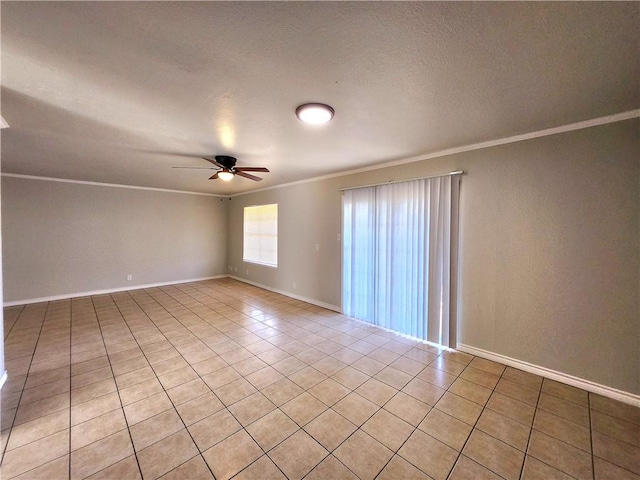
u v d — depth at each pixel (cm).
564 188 245
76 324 395
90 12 116
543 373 259
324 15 118
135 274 613
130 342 335
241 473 158
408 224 354
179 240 679
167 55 146
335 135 270
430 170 334
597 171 229
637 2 110
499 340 285
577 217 239
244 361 290
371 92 186
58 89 182
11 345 324
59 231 521
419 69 159
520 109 211
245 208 704
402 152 327
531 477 157
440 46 139
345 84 176
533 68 157
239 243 720
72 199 534
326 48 140
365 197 409
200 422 199
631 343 219
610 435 187
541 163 256
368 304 405
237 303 511
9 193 474
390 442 181
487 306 292
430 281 331
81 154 343
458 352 312
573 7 113
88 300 521
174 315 440
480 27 125
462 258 309
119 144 300
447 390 238
